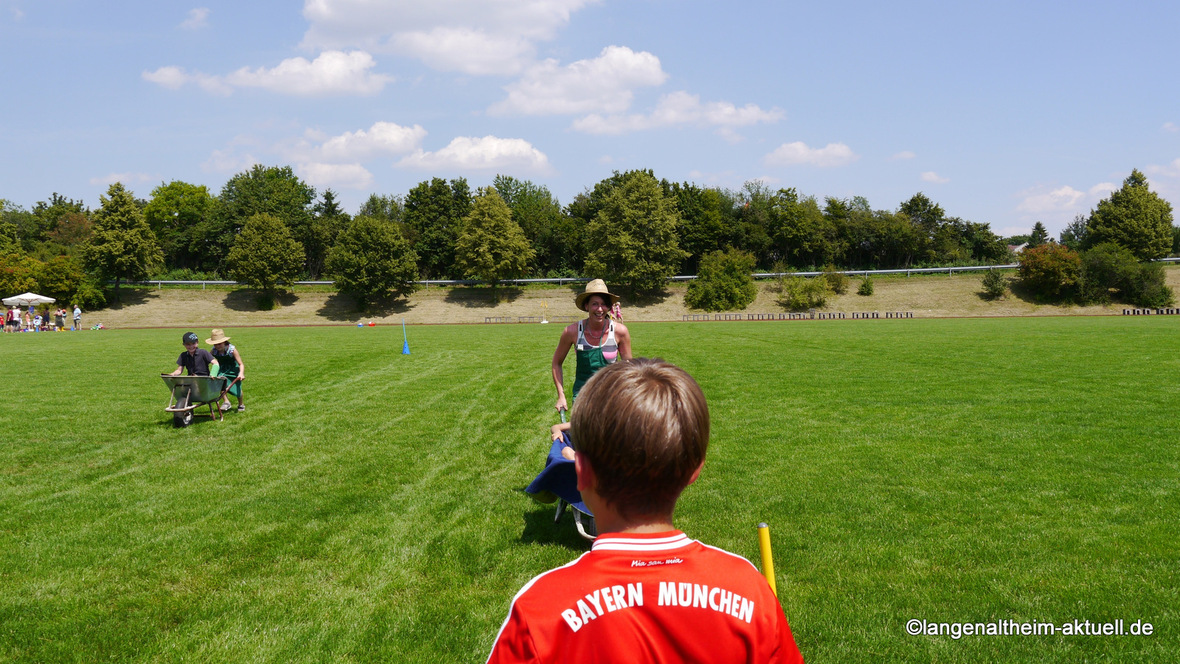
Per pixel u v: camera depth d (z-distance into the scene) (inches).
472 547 225.0
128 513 263.7
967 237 3649.1
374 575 203.5
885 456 334.0
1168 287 2417.6
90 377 679.7
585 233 3016.7
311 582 199.3
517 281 3002.0
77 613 179.9
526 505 271.0
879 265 3491.6
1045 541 219.1
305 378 674.2
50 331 1828.2
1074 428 387.2
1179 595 179.6
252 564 212.7
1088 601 177.3
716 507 260.5
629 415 57.2
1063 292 2512.3
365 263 2596.0
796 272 3004.4
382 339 1268.5
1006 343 952.9
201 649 161.6
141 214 2546.8
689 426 58.2
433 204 3435.0
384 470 328.8
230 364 483.5
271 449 373.4
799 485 287.7
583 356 250.4
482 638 165.3
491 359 855.7
